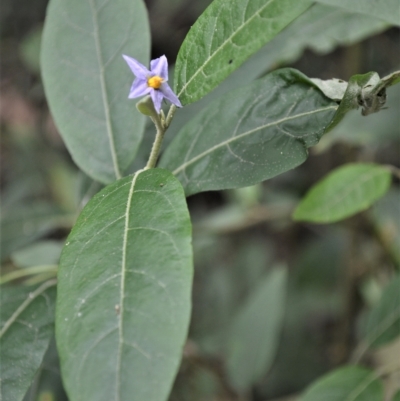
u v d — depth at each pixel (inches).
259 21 9.2
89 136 10.9
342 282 19.9
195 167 10.1
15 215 15.0
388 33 19.6
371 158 18.6
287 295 21.3
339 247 21.3
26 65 26.1
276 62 13.6
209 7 9.2
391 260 17.2
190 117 12.7
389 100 14.1
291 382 19.8
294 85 9.9
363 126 14.2
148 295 7.9
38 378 11.6
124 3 11.0
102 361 7.6
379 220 16.1
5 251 14.7
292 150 9.7
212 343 20.3
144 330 7.7
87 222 8.6
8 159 25.4
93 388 7.6
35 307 10.3
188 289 7.8
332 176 12.6
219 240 23.1
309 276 21.4
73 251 8.4
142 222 8.4
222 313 21.9
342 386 12.1
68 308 8.0
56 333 7.9
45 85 11.1
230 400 17.1
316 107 9.7
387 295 13.2
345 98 9.1
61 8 11.2
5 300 10.4
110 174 10.8
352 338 18.3
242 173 9.8
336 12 13.6
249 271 22.8
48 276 11.0
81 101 11.0
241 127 10.0
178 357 7.5
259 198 19.4
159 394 7.4
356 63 16.2
